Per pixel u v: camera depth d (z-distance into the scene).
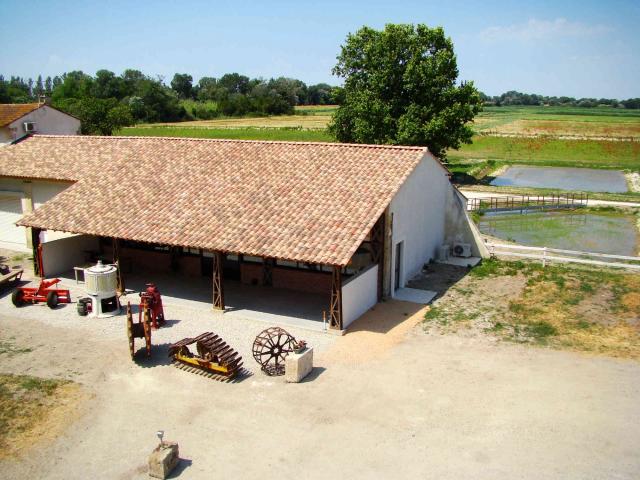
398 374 15.58
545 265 25.66
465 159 72.50
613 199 44.84
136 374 15.73
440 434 12.80
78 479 11.46
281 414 13.69
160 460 11.38
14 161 29.12
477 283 23.38
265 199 21.20
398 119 48.16
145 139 28.38
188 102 154.50
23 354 16.95
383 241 20.84
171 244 19.78
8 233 29.55
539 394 14.50
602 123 115.00
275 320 19.33
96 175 25.61
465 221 27.30
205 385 15.13
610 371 15.73
